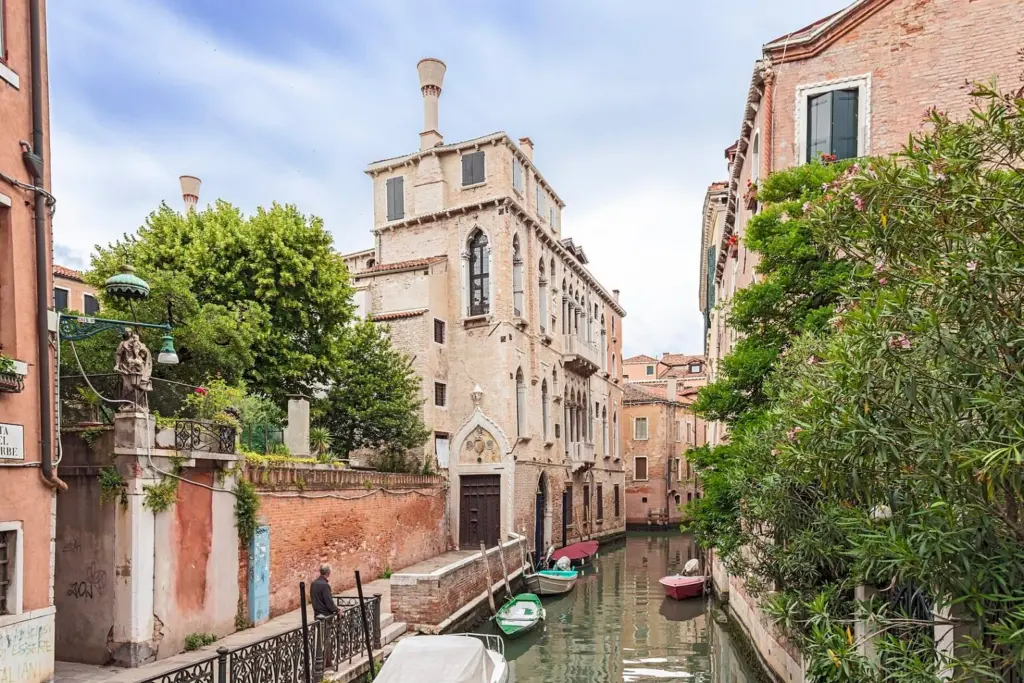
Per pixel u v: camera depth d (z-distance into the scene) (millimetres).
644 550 38062
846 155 12711
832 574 8742
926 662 4816
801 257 10281
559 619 19891
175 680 7422
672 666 15062
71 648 10188
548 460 29844
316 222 19875
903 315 4520
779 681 12039
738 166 17062
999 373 4336
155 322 14203
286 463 14781
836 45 12914
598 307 40656
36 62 8617
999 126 4676
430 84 28250
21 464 8000
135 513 10109
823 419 5105
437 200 27531
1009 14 12008
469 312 27062
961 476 4363
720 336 24188
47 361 8469
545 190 31766
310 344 19641
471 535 25688
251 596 12750
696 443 55406
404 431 22359
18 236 8266
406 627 14539
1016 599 4262
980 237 4395
